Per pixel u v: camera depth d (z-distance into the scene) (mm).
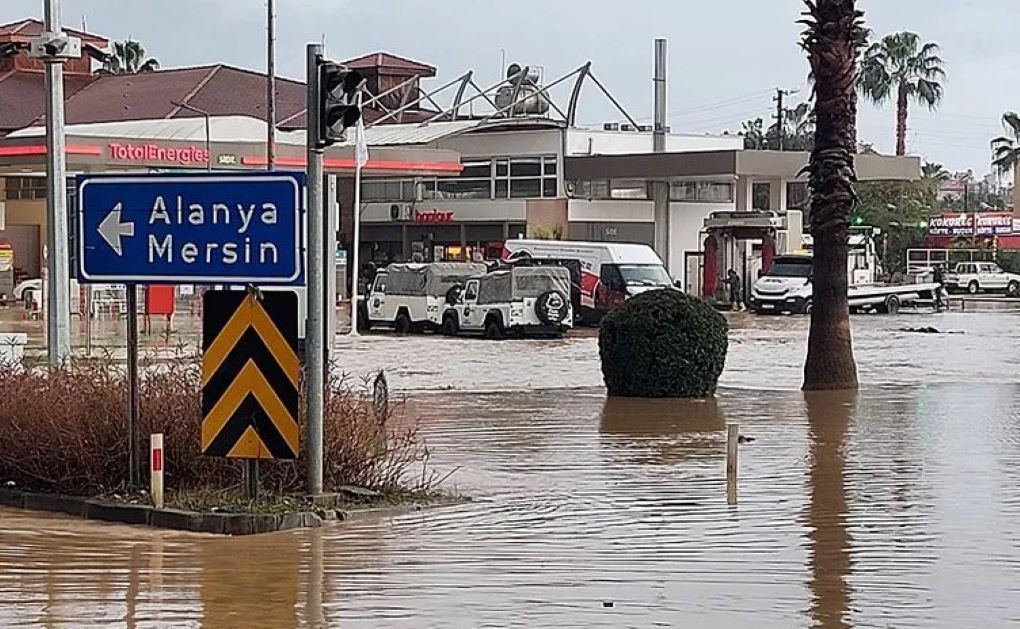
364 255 70625
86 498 12164
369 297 45594
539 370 29781
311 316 11828
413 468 15055
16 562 9867
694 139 71938
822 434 18109
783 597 8891
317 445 11969
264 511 11414
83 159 46156
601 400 22688
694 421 19688
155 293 35438
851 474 14578
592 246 48375
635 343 22781
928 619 8344
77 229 12070
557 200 64000
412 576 9469
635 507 12539
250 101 68438
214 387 11641
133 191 11859
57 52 17938
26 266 64438
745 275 59562
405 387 25500
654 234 66438
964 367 30594
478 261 55250
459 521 11797
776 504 12672
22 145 46688
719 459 15836
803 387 24422
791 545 10695
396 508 12242
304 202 11547
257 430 11570
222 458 12195
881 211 86438
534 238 63031
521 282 41500
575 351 36031
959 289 76312
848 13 23406
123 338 35625
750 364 31297
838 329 24109
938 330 45469
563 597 8844
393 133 61938
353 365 31125
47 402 12852
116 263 11961
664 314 22812
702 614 8406
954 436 17859
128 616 8219
